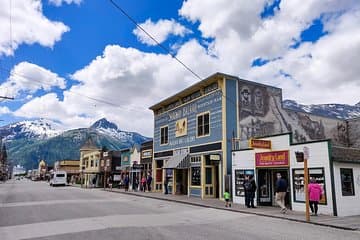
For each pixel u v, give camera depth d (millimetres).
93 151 70438
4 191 38625
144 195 29797
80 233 10578
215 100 26172
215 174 27047
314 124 30359
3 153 123062
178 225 12453
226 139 24547
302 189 17406
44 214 15695
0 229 11641
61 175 62625
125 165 46625
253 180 19422
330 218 14641
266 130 26734
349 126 32812
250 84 26609
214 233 10789
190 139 29359
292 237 10258
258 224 13031
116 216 14859
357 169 17016
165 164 32375
